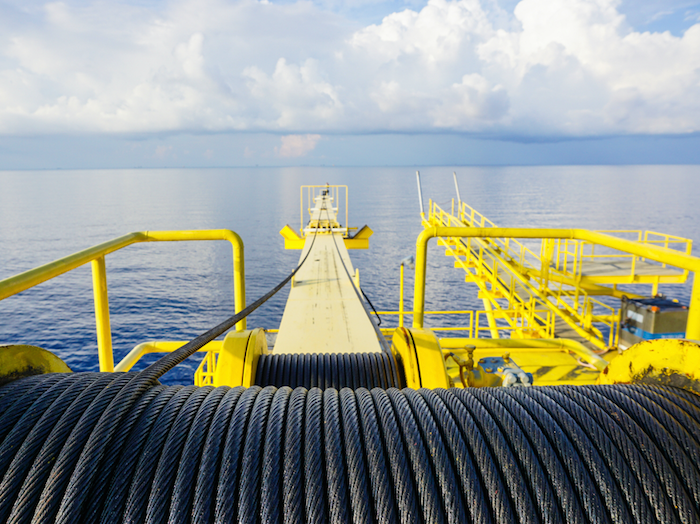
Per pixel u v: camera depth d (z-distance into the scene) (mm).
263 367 2500
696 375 1412
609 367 1740
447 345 4094
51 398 1219
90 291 59781
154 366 1445
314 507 1052
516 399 1397
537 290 10750
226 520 1018
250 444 1158
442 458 1167
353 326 4773
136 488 1040
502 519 1064
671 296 46344
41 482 1030
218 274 73750
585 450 1203
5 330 42562
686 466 1187
